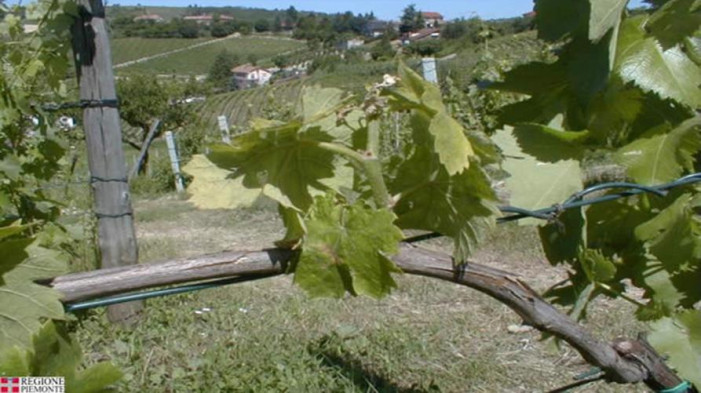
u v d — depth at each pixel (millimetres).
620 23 1545
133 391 4305
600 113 1617
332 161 1357
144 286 1273
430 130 1258
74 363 1199
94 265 5922
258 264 1334
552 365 4746
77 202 7367
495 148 1331
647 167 1597
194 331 5199
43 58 4723
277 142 1322
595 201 1616
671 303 1687
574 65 1515
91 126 5105
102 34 5035
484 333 5266
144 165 16203
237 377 4398
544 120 1706
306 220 1312
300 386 4281
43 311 1171
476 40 12461
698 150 1615
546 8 1512
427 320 5492
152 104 21891
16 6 4695
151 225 10281
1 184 4266
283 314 5523
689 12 1467
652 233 1642
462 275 1494
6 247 1160
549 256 1758
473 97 8672
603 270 1632
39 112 4727
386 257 1299
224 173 1322
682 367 1658
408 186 1411
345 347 4848
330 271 1321
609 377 1777
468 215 1394
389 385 4367
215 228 9750
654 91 1521
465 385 4488
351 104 1344
